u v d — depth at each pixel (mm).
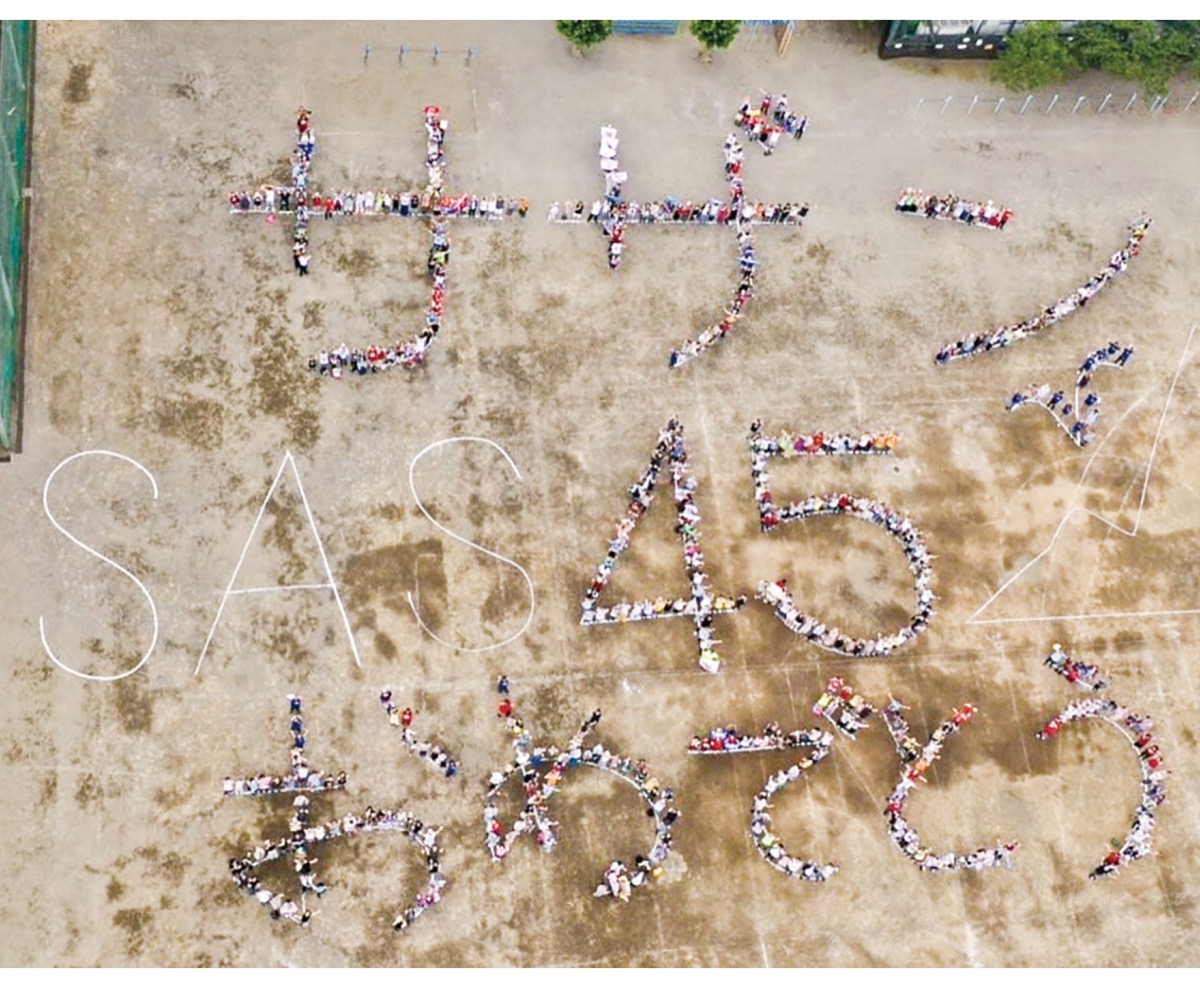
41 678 56938
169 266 65688
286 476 61875
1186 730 61094
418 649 59250
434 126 70000
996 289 70125
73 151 67750
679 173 71312
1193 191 74062
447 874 55594
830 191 71688
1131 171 74250
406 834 56125
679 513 63062
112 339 63688
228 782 55562
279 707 57594
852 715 59188
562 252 68500
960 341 68562
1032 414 67062
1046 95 75625
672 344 67000
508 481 63000
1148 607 63281
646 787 57469
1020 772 59562
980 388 67438
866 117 74125
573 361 66000
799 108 73875
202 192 67625
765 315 68125
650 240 69375
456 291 66750
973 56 75938
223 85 70500
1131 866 58375
